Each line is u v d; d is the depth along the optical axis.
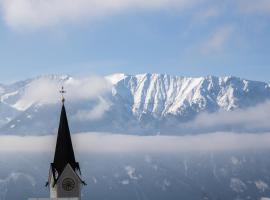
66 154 158.62
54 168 158.00
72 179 157.88
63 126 159.75
